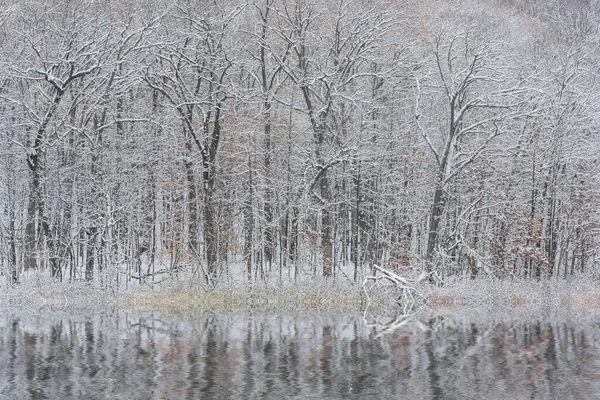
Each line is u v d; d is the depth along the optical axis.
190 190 35.94
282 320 25.84
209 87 36.94
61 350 19.92
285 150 37.88
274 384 16.41
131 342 21.17
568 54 39.03
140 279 33.22
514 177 37.22
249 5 36.84
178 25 36.75
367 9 37.44
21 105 35.12
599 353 20.00
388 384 16.55
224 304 29.55
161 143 37.50
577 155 38.53
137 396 15.38
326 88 38.25
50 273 33.22
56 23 35.19
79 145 35.84
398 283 30.25
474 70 36.53
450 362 18.83
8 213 37.00
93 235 33.12
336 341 21.69
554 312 28.80
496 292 31.95
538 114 35.97
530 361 19.00
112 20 35.91
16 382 16.45
